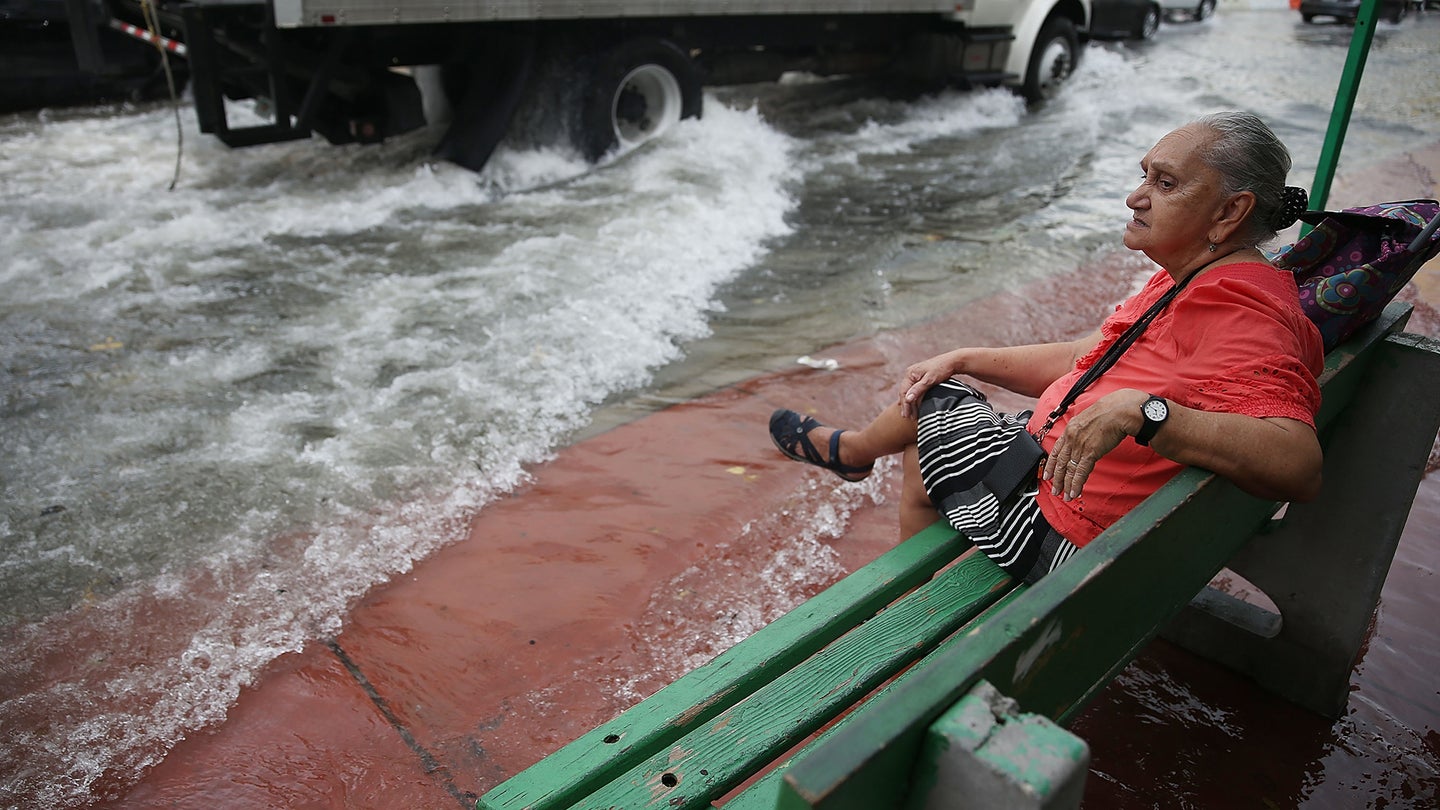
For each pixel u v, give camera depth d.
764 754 1.69
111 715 2.55
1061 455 1.85
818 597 2.09
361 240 6.15
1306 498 1.85
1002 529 2.13
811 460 2.84
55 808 2.29
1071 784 1.06
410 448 3.80
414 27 6.84
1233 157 1.90
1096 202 7.18
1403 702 2.62
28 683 2.65
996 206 7.09
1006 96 10.23
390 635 2.84
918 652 1.93
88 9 8.23
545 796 1.64
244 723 2.53
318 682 2.67
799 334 4.88
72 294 5.25
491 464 3.70
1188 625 2.76
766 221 6.62
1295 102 10.45
